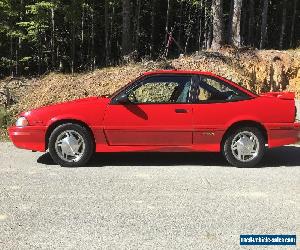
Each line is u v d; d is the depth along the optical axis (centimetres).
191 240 469
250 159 809
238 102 807
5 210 561
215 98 809
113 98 803
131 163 838
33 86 1947
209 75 820
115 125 798
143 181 703
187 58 2014
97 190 649
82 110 796
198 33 4162
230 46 2203
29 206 576
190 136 805
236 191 647
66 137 801
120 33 3769
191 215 544
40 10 2594
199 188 663
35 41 2922
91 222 520
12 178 721
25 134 803
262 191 648
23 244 459
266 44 4328
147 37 4106
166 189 656
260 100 810
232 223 517
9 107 1639
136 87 811
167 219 530
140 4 3822
